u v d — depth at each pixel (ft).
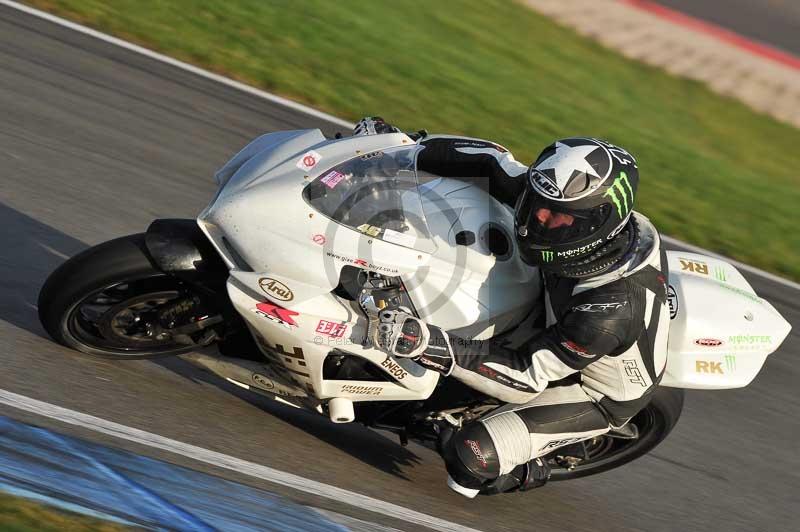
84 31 103.91
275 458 50.70
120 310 50.16
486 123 116.47
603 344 46.50
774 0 229.45
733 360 54.75
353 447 55.62
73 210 70.08
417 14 154.30
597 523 56.13
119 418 48.39
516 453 50.55
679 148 138.62
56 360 51.11
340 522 46.37
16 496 39.17
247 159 52.39
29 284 58.70
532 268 49.93
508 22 169.78
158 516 41.34
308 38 124.16
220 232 47.60
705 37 199.00
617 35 186.09
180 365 55.88
